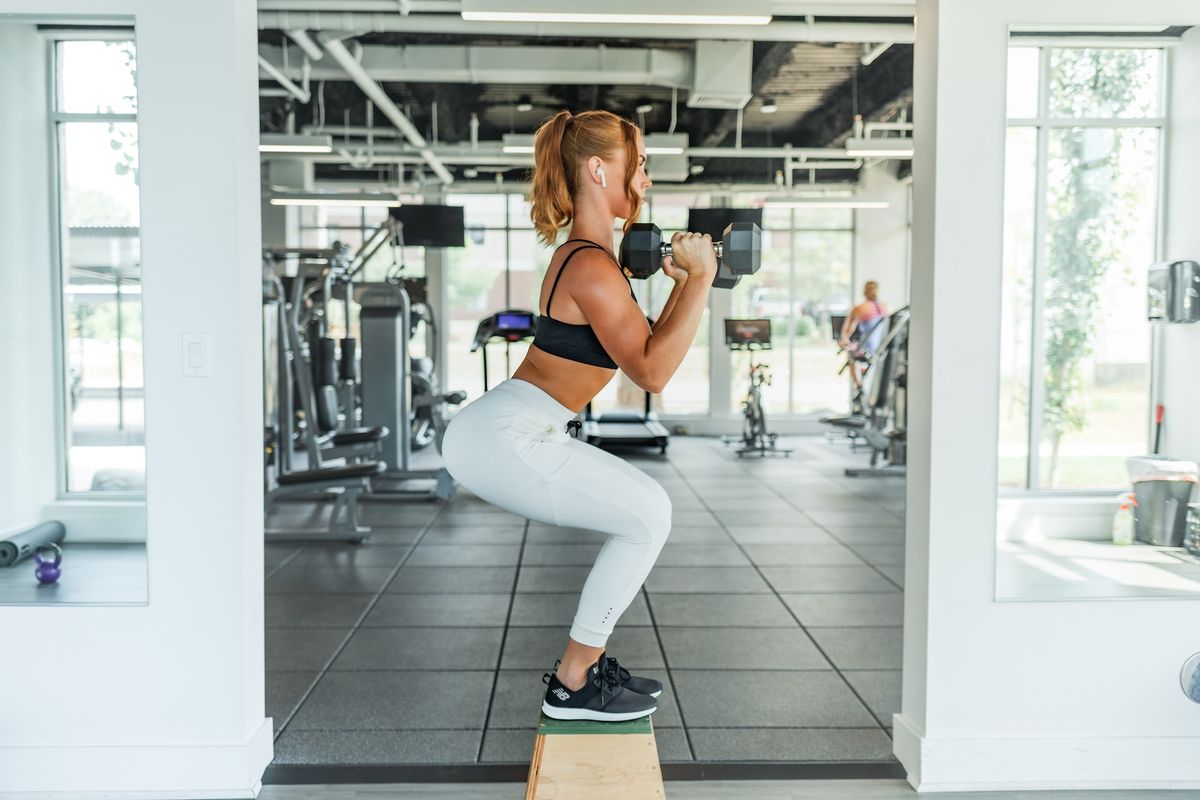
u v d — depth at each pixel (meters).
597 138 2.02
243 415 2.67
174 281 2.64
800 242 13.27
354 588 4.92
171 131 2.63
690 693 3.41
